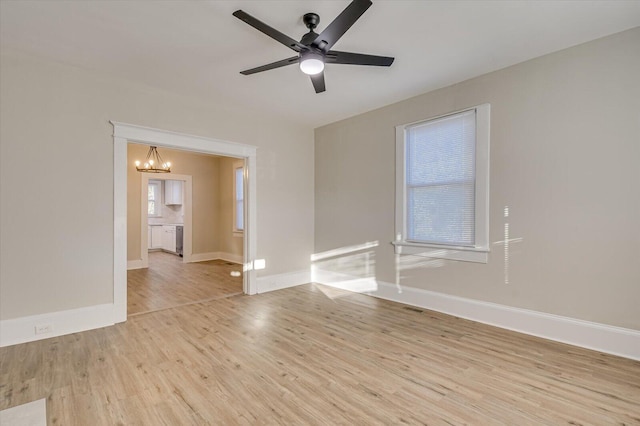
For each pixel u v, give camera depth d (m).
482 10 2.24
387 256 4.25
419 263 3.88
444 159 3.66
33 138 2.94
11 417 1.82
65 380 2.22
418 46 2.74
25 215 2.90
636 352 2.46
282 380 2.22
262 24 1.94
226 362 2.48
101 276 3.28
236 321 3.42
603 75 2.60
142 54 2.86
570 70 2.76
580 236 2.72
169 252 9.26
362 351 2.67
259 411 1.88
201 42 2.65
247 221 4.57
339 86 3.60
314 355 2.61
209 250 7.82
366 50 2.80
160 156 7.02
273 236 4.82
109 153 3.35
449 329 3.15
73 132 3.14
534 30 2.50
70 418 1.81
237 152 4.41
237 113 4.42
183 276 5.83
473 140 3.40
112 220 3.36
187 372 2.33
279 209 4.89
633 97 2.48
